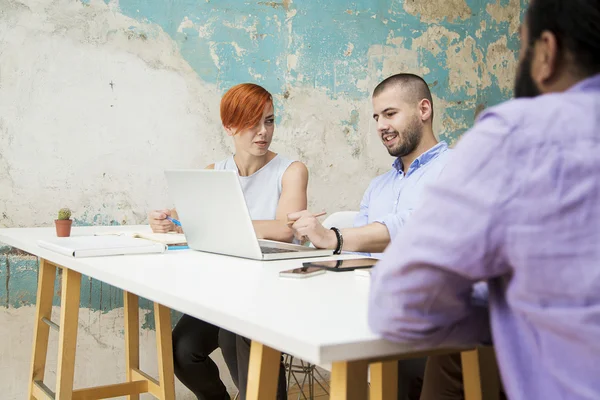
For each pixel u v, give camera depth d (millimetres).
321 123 3480
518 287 792
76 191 2973
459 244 794
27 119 2863
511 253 778
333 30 3492
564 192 751
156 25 3088
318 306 1141
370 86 3607
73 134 2953
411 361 1771
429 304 853
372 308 893
